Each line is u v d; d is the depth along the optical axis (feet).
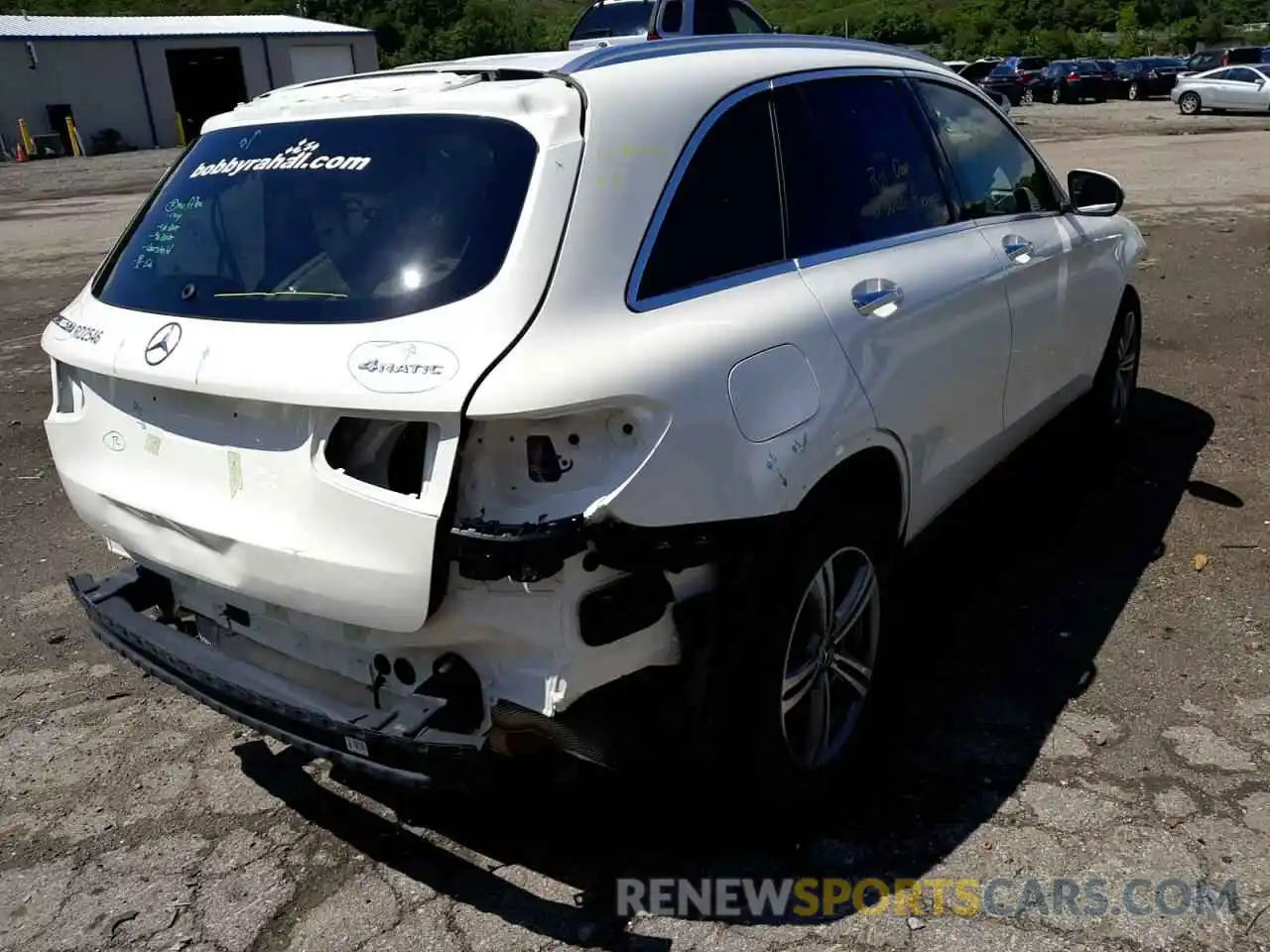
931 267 11.43
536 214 8.15
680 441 7.95
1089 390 17.12
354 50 138.92
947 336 11.35
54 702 12.86
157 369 8.89
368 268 8.50
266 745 11.89
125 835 10.51
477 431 7.57
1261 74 93.30
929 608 13.79
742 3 30.63
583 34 32.45
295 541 8.27
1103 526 15.90
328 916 9.33
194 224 9.95
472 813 10.54
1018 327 13.23
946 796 10.30
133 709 12.69
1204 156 62.13
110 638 10.05
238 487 8.64
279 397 8.08
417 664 8.38
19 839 10.51
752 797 9.63
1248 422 19.67
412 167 8.84
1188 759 10.64
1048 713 11.49
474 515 7.63
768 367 8.81
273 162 9.70
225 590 9.44
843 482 10.04
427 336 7.86
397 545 7.75
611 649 7.97
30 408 24.79
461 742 8.06
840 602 10.29
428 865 9.89
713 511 8.21
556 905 9.30
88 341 9.85
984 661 12.52
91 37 119.55
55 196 73.46
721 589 8.68
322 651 9.04
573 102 8.63
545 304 7.91
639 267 8.50
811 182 10.44
